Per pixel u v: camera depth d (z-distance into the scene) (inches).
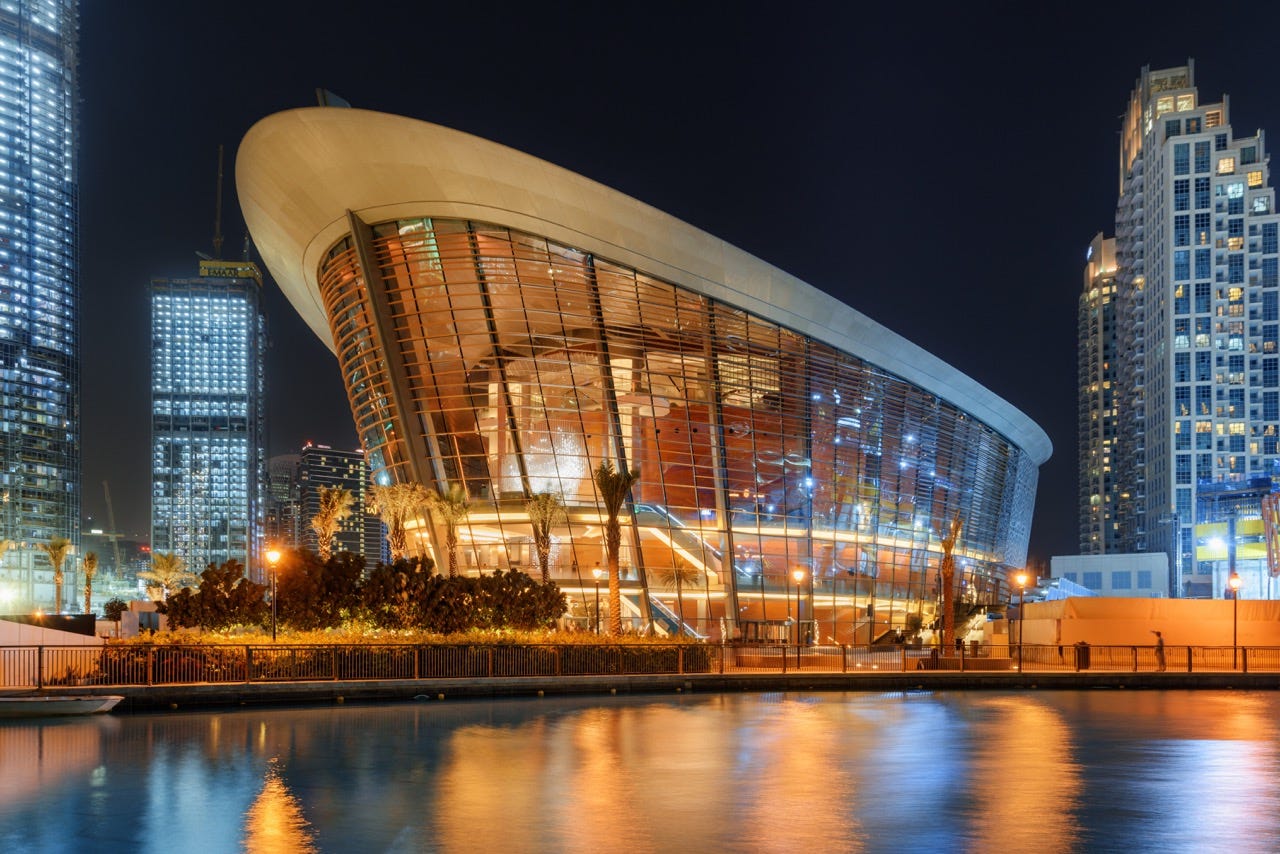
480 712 1220.5
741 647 1971.0
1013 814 577.0
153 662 1310.3
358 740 920.9
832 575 2797.7
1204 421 7519.7
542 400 2516.0
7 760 794.2
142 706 1225.4
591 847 493.0
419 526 2610.7
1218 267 7613.2
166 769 743.1
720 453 2625.5
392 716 1162.0
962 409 3368.6
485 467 2508.6
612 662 1695.4
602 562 2488.9
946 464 3270.2
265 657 1402.6
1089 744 912.9
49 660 1289.4
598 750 852.6
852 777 710.5
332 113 2373.3
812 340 2812.5
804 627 2691.9
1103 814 578.6
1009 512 3909.9
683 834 521.0
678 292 2610.7
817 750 858.8
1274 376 7465.6
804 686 1691.7
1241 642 2292.1
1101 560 5767.7
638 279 2571.4
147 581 4301.2
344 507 2258.9
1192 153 7736.2
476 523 2498.8
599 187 2411.4
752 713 1223.5
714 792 645.9
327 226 2679.6
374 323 2583.7
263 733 978.7
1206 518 6943.9
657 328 2588.6
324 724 1066.7
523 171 2401.6
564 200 2440.9
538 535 2297.0
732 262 2591.0
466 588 1840.6
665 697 1497.3
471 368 2532.0
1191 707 1352.1
